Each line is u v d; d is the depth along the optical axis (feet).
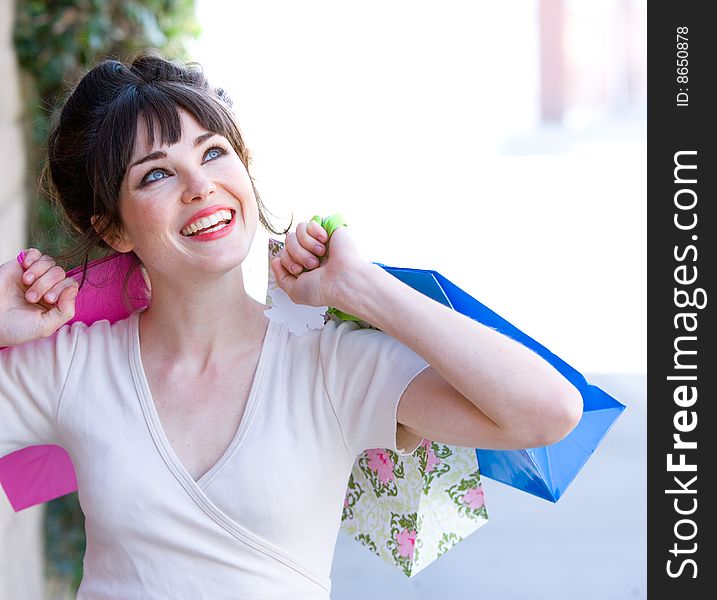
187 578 5.99
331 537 6.27
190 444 6.12
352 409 6.01
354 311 5.75
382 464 6.68
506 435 5.61
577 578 14.74
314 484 6.05
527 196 39.24
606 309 26.14
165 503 5.98
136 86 6.19
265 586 5.99
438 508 6.72
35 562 12.32
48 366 6.40
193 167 6.05
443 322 5.59
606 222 35.73
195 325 6.29
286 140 31.14
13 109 12.89
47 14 13.66
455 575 15.01
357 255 5.82
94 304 6.93
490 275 28.25
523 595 14.33
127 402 6.22
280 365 6.20
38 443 6.55
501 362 5.50
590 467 19.02
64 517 13.39
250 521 5.94
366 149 42.34
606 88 71.67
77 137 6.40
